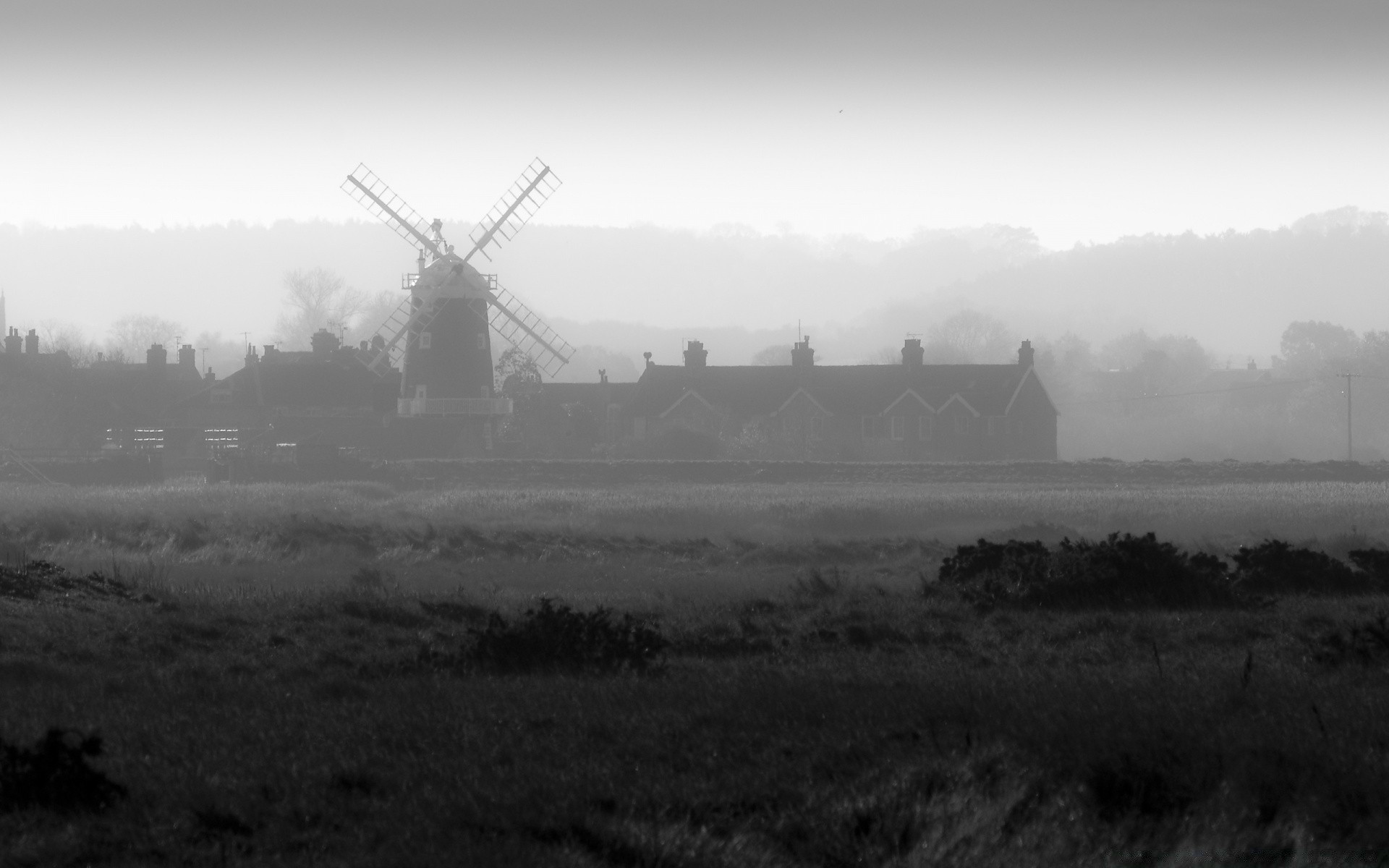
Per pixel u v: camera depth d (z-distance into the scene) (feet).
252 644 240.12
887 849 121.29
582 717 169.58
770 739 157.17
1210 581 315.58
